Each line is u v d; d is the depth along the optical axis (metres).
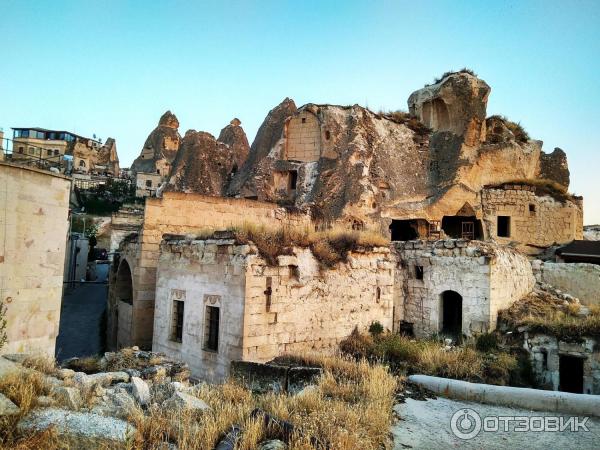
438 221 30.34
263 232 14.16
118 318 23.09
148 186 73.00
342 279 15.41
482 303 17.16
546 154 38.72
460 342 17.00
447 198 30.62
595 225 44.94
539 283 22.20
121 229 48.31
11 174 10.05
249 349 12.55
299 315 13.92
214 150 39.50
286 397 8.22
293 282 13.83
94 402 6.80
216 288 13.69
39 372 7.30
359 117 32.22
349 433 6.53
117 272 24.47
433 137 33.97
